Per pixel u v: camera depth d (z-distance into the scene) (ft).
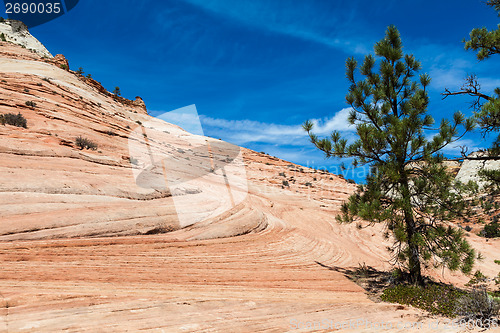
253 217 51.80
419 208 37.47
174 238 36.01
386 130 37.73
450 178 35.19
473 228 103.14
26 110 77.82
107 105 156.04
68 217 31.27
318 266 40.57
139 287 20.97
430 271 49.88
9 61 148.46
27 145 48.47
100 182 44.32
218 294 22.15
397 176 33.96
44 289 17.22
